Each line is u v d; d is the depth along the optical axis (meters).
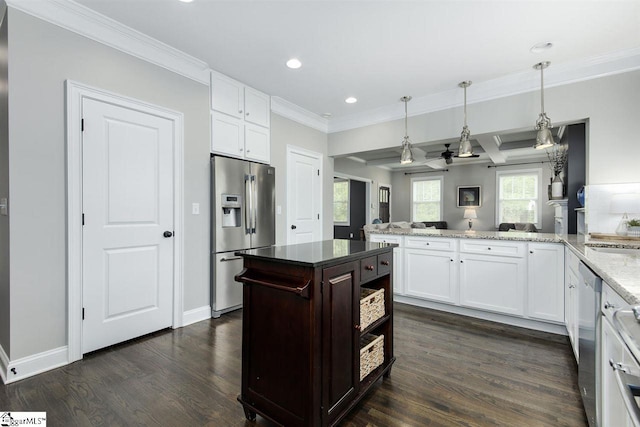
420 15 2.21
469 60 2.84
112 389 1.85
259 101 3.65
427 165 8.77
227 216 3.28
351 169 7.98
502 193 8.25
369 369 1.81
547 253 2.71
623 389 0.83
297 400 1.41
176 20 2.29
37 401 1.73
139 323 2.58
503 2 2.06
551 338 2.63
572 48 2.61
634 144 2.69
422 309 3.41
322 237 4.71
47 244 2.06
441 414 1.64
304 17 2.25
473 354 2.33
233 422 1.58
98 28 2.28
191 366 2.13
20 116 1.95
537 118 3.11
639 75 2.67
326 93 3.66
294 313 1.42
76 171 2.19
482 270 3.05
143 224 2.60
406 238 3.54
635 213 2.63
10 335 1.93
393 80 3.28
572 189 3.48
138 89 2.54
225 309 3.24
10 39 1.91
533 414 1.64
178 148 2.83
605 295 1.27
